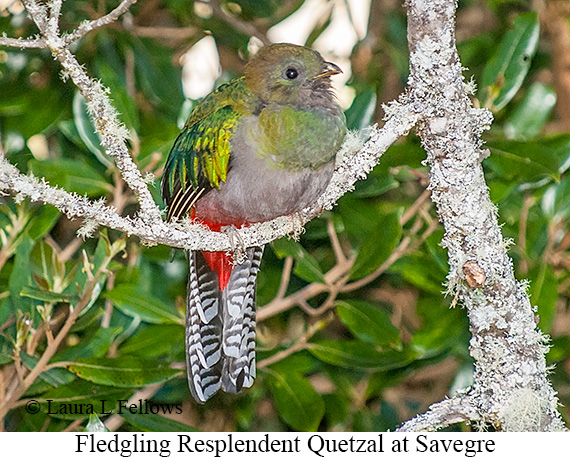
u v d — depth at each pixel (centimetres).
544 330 1045
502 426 768
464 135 752
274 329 1299
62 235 1352
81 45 1320
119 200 1100
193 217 1007
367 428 1203
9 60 1296
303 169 947
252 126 948
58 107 1245
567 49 1300
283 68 970
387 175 1120
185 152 992
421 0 737
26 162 1209
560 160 1105
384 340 1064
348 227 1140
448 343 1084
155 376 1001
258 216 975
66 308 1195
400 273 1195
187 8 1358
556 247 1207
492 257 762
